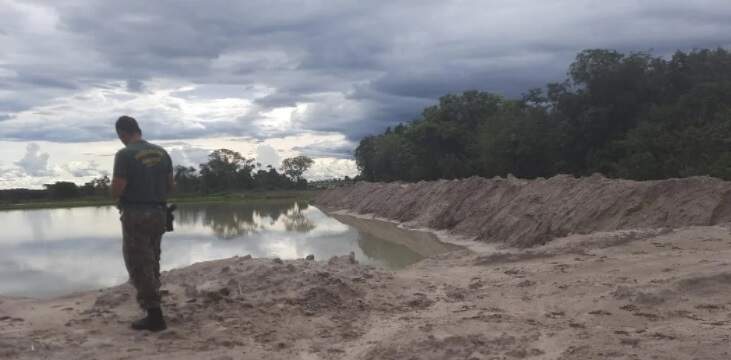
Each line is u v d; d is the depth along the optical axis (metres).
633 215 18.25
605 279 7.89
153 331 5.80
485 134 51.44
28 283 15.04
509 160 46.56
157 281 6.02
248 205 63.66
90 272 16.75
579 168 42.91
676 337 5.18
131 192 5.70
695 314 6.03
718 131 30.05
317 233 29.27
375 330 6.01
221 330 5.93
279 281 7.36
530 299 7.17
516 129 46.06
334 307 6.80
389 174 82.00
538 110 46.31
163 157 5.98
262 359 5.15
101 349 5.28
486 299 7.30
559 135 43.00
